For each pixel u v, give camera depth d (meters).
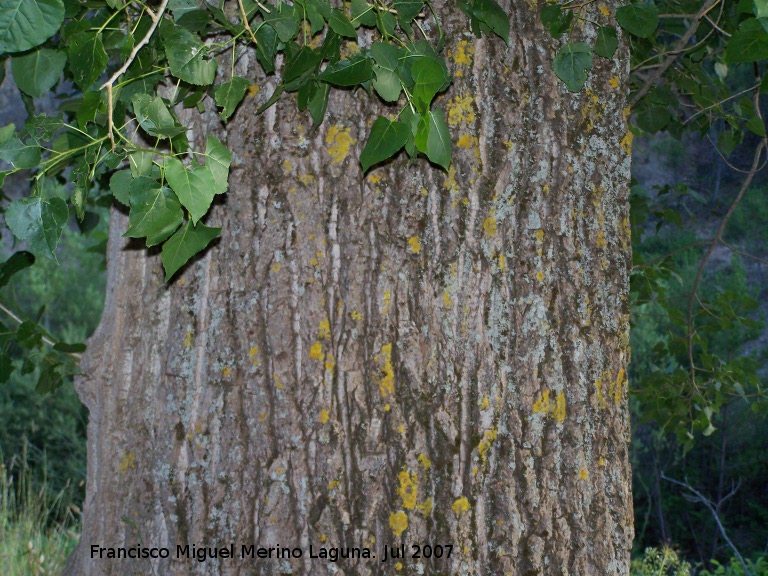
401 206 1.58
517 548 1.61
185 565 1.59
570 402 1.68
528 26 1.67
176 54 1.26
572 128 1.70
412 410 1.57
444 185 1.59
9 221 1.12
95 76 1.31
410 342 1.57
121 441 1.69
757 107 2.71
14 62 1.46
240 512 1.57
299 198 1.56
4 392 5.73
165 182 1.18
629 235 1.81
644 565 3.98
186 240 1.16
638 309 6.15
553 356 1.65
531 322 1.64
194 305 1.62
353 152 1.57
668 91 2.80
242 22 1.33
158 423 1.64
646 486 5.67
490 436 1.61
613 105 1.76
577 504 1.67
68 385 5.89
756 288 7.81
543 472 1.64
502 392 1.62
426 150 1.26
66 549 3.59
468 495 1.58
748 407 6.04
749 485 5.95
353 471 1.55
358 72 1.28
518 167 1.64
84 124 1.21
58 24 1.10
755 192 9.09
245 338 1.58
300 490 1.55
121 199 1.22
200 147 1.61
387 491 1.56
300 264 1.56
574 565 1.66
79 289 7.45
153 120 1.14
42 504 4.43
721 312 3.32
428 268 1.58
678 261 8.23
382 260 1.57
